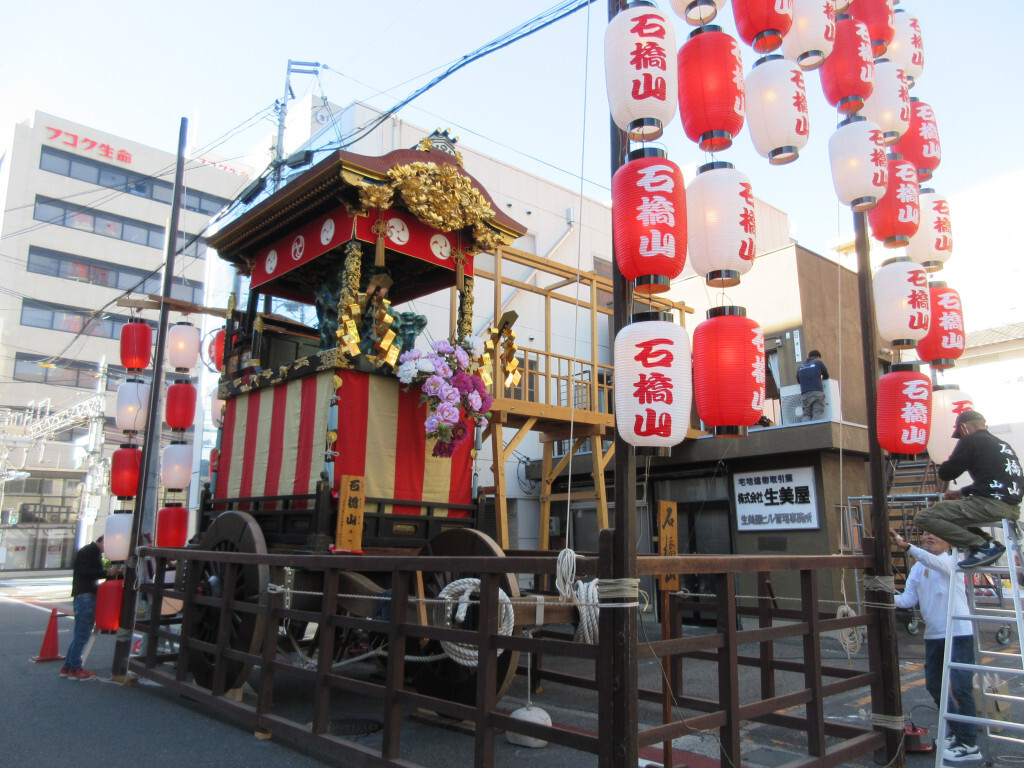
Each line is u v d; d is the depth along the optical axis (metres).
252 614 5.95
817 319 14.41
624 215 3.83
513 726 3.70
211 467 8.18
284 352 8.21
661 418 3.52
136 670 7.18
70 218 34.81
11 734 5.59
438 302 14.98
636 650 3.32
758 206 23.55
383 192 6.65
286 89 15.83
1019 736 5.92
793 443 11.71
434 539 6.09
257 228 7.80
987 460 5.23
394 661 4.44
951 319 6.31
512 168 17.38
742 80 4.43
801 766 4.12
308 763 4.89
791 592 11.84
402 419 6.80
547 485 12.21
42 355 33.31
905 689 7.67
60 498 33.41
